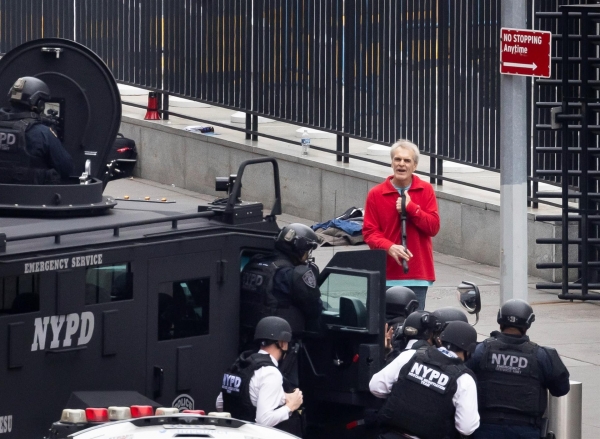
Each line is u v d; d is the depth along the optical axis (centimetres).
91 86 3322
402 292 3309
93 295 2675
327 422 3183
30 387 2566
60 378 2616
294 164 6900
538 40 3506
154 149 7825
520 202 3594
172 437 1983
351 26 6612
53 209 2942
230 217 2977
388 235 3741
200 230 2898
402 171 3731
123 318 2717
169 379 2814
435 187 6284
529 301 5300
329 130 6781
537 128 5425
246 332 2988
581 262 5322
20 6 8762
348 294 3044
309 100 6894
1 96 3288
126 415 2336
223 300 2923
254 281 2958
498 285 5466
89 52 3303
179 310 2844
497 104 5875
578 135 5634
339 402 3086
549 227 5591
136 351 2748
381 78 6469
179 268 2825
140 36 7931
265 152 7069
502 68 3575
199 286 2880
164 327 2811
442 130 6166
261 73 7162
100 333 2678
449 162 6569
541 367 2916
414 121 6309
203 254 2873
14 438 2544
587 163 5300
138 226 2895
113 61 8144
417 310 3328
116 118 3331
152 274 2770
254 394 2720
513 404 2902
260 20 7138
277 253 3011
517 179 3588
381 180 6319
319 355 3103
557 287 5406
